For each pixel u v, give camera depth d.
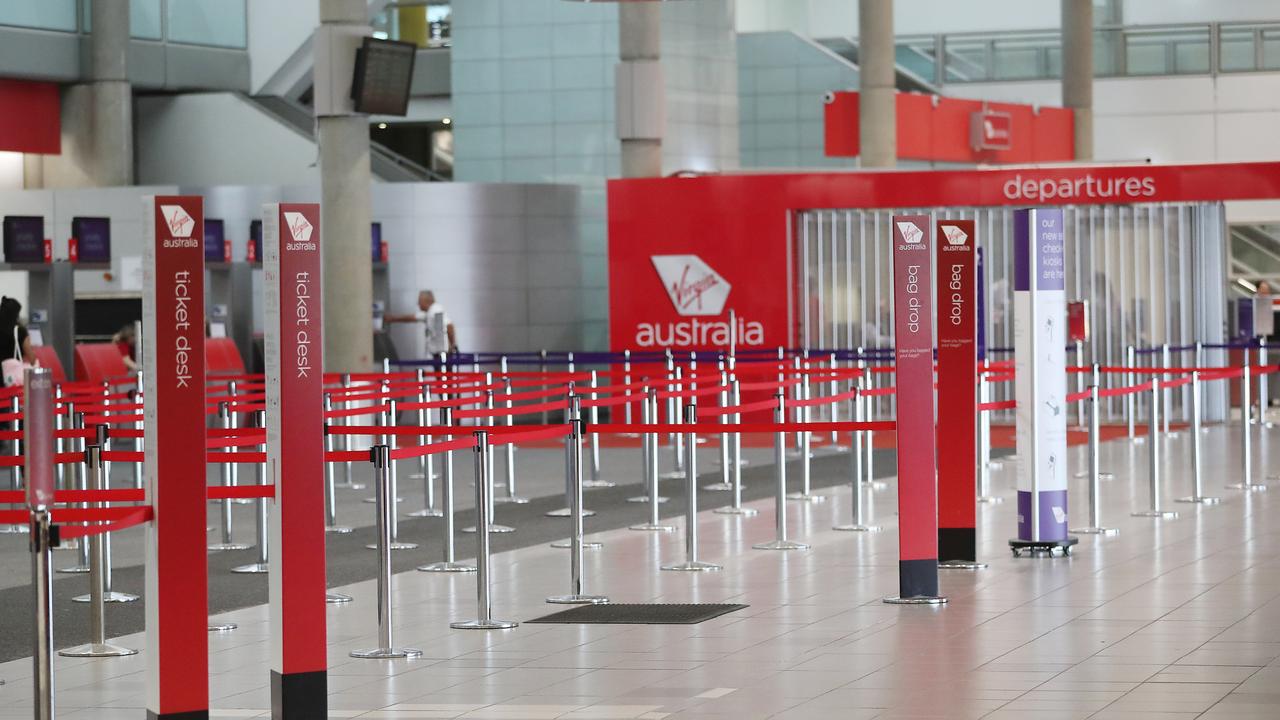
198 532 7.38
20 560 14.49
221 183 34.66
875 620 10.61
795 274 27.77
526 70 35.81
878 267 27.78
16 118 33.19
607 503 17.89
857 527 15.08
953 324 12.62
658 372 24.11
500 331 31.55
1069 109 34.28
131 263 30.14
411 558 14.03
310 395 7.86
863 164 30.84
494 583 12.49
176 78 34.50
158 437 7.32
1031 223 13.19
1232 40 40.62
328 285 24.98
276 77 35.75
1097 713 7.94
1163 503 16.55
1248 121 40.50
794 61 39.66
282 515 7.83
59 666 9.74
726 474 19.34
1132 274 27.55
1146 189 26.19
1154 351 23.34
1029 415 13.21
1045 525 13.21
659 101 30.39
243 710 8.49
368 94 24.64
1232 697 8.23
